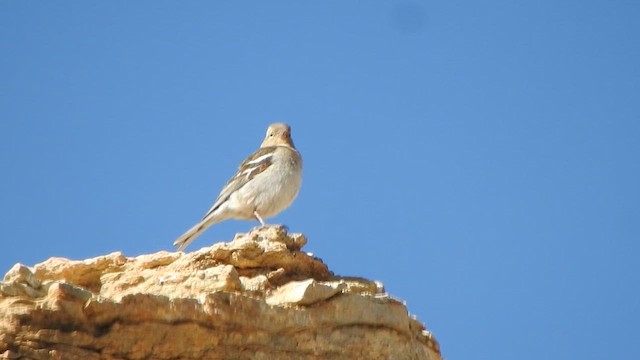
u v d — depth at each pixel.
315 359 16.81
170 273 17.44
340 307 17.30
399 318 17.91
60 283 15.18
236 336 16.27
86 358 15.02
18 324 14.77
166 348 15.69
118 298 15.84
